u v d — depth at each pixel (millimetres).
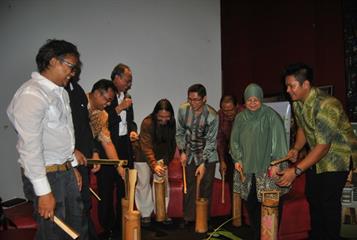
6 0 4023
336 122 1997
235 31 4430
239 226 3338
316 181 2160
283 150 2500
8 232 1869
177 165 3893
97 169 2684
